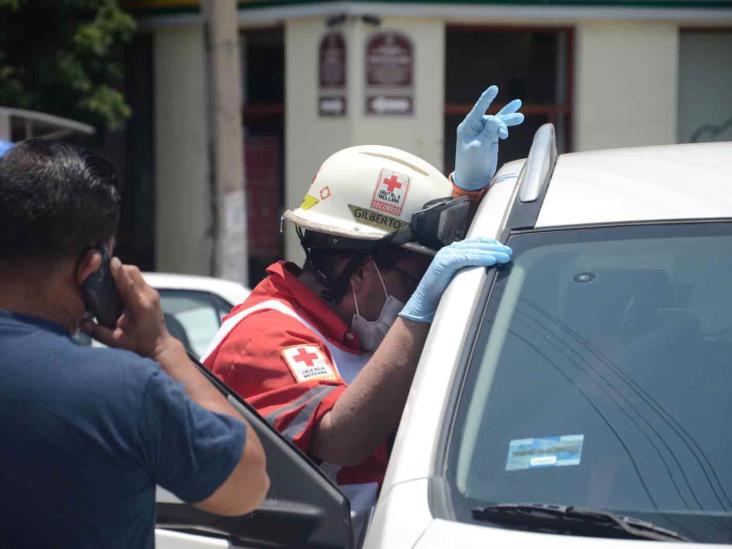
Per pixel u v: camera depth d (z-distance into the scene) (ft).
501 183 16.21
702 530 11.71
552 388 13.05
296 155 64.85
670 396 12.93
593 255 14.20
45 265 11.99
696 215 14.46
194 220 69.51
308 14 63.05
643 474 12.32
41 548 11.50
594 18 64.28
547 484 12.32
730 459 12.35
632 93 65.57
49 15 62.75
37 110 62.49
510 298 13.87
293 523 13.71
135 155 72.08
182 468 11.71
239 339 16.80
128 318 12.69
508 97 65.98
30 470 11.37
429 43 62.85
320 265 17.72
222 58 50.06
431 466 12.38
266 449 13.78
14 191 11.86
